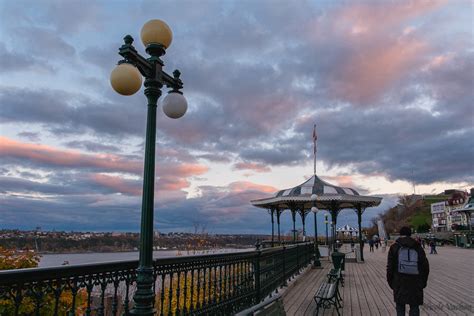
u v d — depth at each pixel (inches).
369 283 543.5
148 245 148.6
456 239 2066.9
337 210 968.3
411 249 253.3
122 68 145.9
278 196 916.0
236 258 280.8
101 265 143.2
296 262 612.7
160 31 166.4
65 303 207.5
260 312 123.4
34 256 262.7
